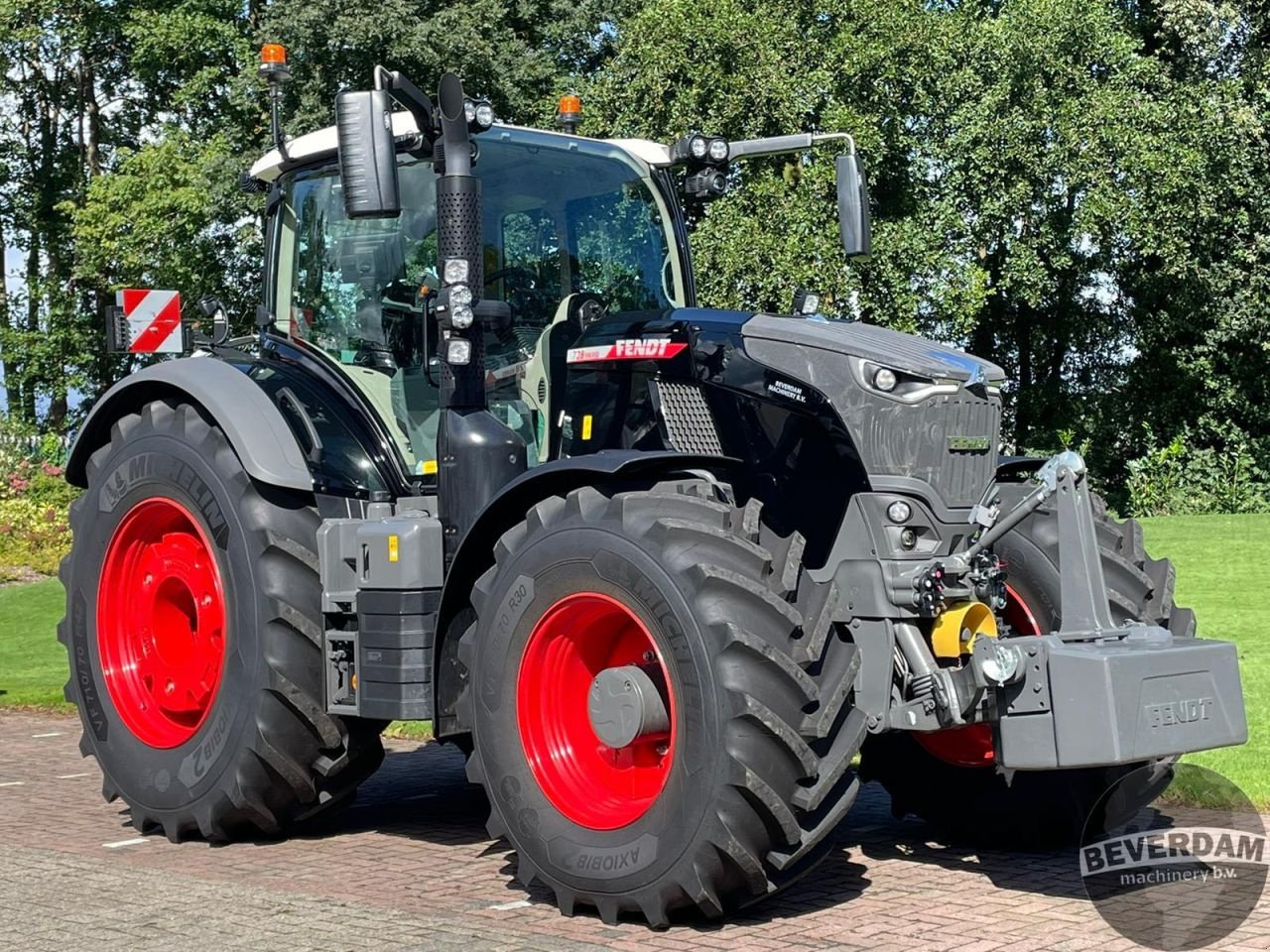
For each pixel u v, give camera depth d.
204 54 31.23
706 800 4.37
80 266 32.06
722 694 4.36
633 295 6.15
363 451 6.04
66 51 34.66
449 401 5.46
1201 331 26.41
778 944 4.29
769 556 4.52
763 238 20.00
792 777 4.39
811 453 5.14
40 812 6.55
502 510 5.11
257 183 6.79
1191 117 22.97
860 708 4.90
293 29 24.19
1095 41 22.58
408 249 6.01
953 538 5.01
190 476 6.04
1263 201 24.86
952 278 22.12
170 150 28.39
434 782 7.21
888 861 5.45
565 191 6.07
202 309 7.09
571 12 27.03
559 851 4.71
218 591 5.91
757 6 21.23
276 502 5.86
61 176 35.28
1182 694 4.45
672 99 21.02
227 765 5.72
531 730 4.88
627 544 4.63
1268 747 6.91
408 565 5.34
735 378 5.29
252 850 5.75
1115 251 24.75
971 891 4.96
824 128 20.94
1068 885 5.03
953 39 22.36
